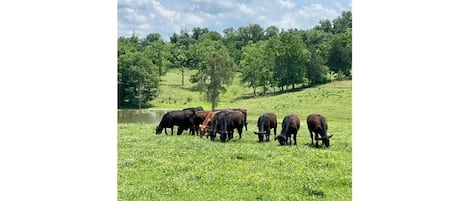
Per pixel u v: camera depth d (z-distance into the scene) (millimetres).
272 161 18094
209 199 15227
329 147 20156
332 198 15680
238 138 22797
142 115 24578
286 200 15156
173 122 24016
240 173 16938
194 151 19766
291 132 20797
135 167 17812
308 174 16891
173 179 16531
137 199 15508
